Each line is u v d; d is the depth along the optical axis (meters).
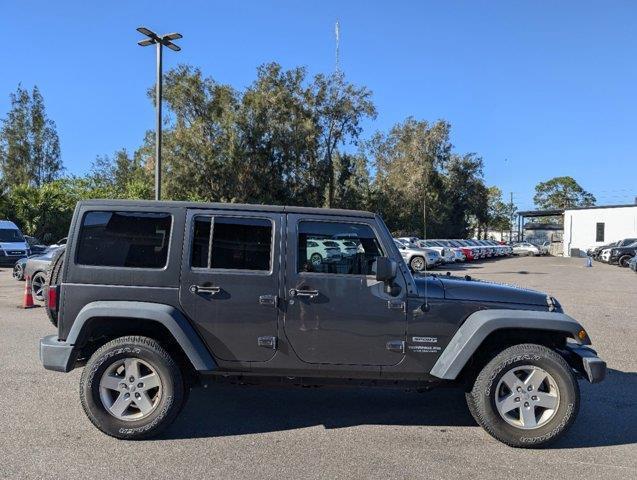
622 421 5.34
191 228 4.72
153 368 4.65
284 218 4.76
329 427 5.07
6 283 17.33
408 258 28.83
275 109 42.62
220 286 4.66
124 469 4.08
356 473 4.08
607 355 8.20
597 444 4.75
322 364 4.71
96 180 51.56
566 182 110.25
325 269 4.74
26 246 26.17
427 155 65.00
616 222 52.00
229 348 4.69
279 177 44.00
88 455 4.33
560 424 4.61
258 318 4.68
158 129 20.69
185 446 4.55
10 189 43.25
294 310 4.67
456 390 6.30
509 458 4.43
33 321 10.20
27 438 4.66
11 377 6.45
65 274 4.69
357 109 47.59
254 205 4.81
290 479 3.96
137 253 4.72
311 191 46.03
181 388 4.69
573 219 54.44
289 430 4.97
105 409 4.64
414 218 65.56
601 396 6.14
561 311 4.95
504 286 5.05
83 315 4.57
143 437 4.65
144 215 4.75
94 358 4.63
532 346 4.75
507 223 106.00
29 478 3.91
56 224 39.78
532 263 38.56
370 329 4.70
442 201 68.56
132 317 4.56
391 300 4.71
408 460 4.35
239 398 5.87
